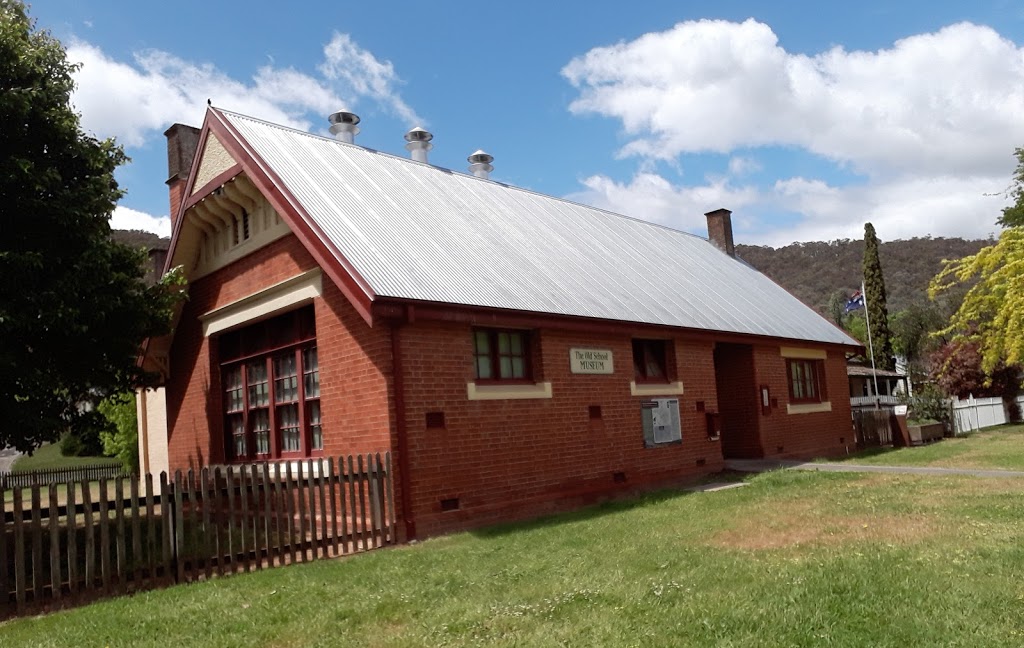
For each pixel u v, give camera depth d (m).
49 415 12.05
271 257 13.81
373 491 10.70
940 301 54.50
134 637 6.36
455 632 5.86
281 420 14.14
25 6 12.25
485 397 12.36
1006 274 18.09
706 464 17.30
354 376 11.75
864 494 12.33
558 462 13.46
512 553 9.09
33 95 11.11
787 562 7.45
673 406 16.61
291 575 8.54
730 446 20.38
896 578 6.45
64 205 11.19
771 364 20.86
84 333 11.54
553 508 13.09
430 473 11.39
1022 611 5.48
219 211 14.95
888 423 26.23
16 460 48.56
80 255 11.35
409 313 11.01
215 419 15.71
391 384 11.23
